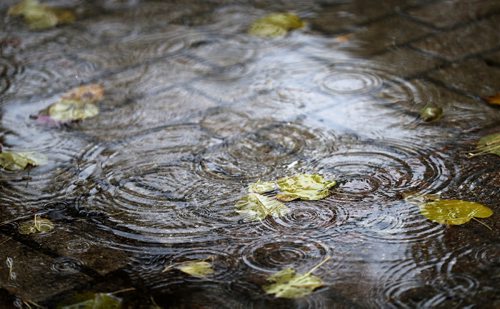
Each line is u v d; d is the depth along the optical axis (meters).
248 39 5.05
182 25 5.29
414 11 5.27
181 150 3.85
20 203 3.48
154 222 3.31
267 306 2.79
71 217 3.37
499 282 2.85
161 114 4.20
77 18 5.45
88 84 4.55
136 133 4.02
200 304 2.82
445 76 4.44
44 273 3.03
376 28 5.08
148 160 3.77
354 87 4.39
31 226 3.32
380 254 3.03
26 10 5.54
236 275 2.96
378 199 3.38
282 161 3.72
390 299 2.80
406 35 4.96
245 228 3.24
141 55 4.89
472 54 4.66
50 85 4.56
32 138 4.00
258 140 3.90
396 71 4.54
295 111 4.17
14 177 3.68
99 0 5.74
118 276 2.99
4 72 4.73
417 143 3.79
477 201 3.32
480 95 4.21
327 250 3.07
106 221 3.33
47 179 3.65
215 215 3.33
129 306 2.82
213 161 3.74
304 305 2.79
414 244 3.08
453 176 3.51
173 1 5.68
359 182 3.51
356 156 3.71
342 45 4.89
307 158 3.73
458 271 2.92
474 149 3.70
